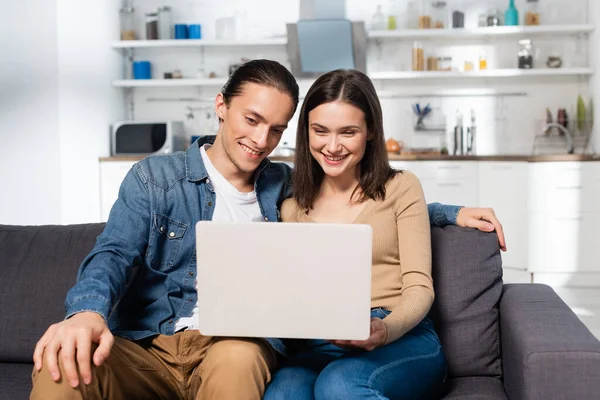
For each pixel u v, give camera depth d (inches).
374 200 67.8
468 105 227.3
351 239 51.3
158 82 227.9
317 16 220.8
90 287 55.7
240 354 53.8
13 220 175.9
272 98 62.3
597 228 189.9
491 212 72.8
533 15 217.8
